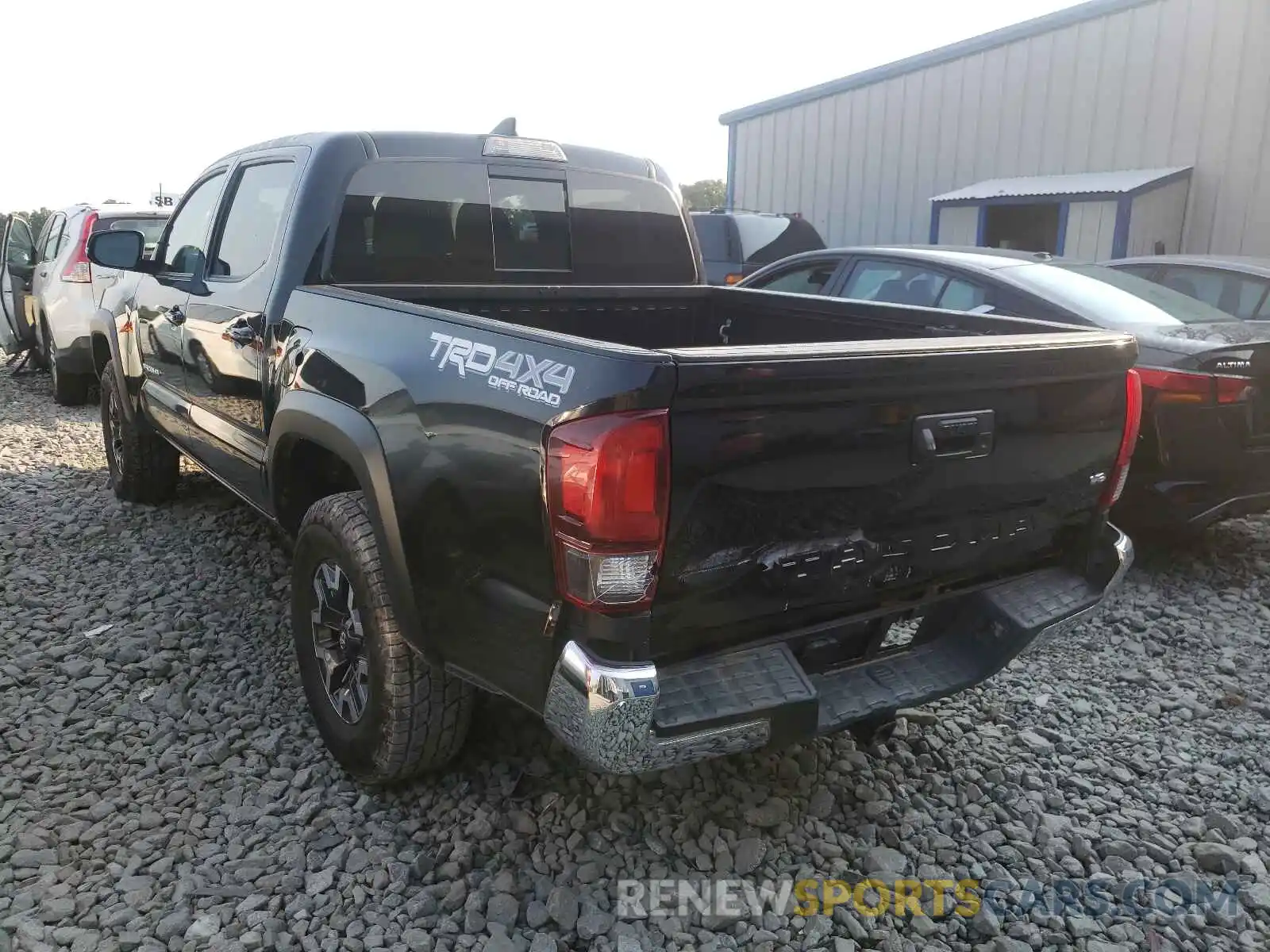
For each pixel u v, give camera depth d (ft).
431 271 12.52
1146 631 14.30
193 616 13.46
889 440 7.74
